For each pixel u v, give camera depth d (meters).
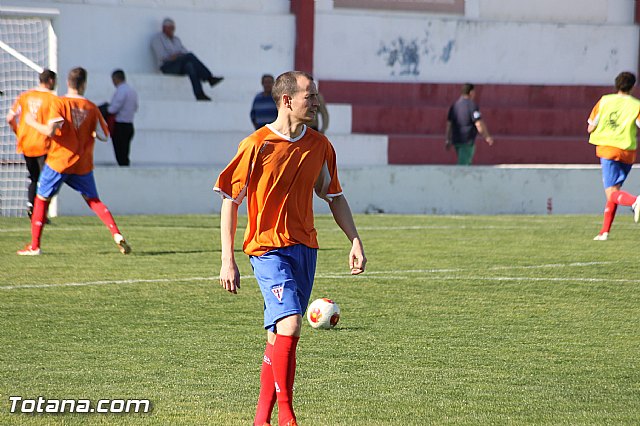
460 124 56.34
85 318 22.19
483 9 72.62
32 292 25.45
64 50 61.97
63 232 39.03
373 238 38.56
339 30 69.38
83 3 62.31
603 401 15.61
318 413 14.80
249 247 14.06
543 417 14.62
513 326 21.86
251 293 25.75
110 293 25.42
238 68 66.69
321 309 21.09
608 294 26.16
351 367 17.86
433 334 20.89
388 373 17.42
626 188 52.88
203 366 17.81
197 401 15.44
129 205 46.91
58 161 31.61
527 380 16.98
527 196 51.78
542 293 26.23
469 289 26.69
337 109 65.88
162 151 58.19
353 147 62.56
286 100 13.89
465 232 41.09
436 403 15.41
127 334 20.55
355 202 49.94
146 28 64.06
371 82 69.19
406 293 25.98
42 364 17.84
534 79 73.25
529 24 72.69
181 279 27.77
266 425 13.78
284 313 13.52
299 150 13.96
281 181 13.88
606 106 37.09
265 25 66.94
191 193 47.97
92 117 31.72
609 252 34.72
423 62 71.06
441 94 70.38
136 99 52.12
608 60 74.62
